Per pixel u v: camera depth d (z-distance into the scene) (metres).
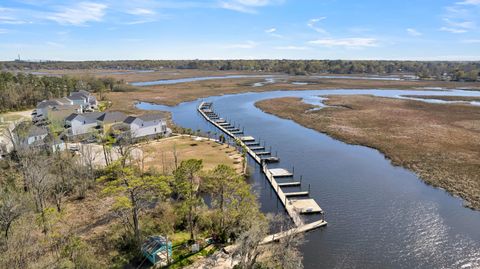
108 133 68.56
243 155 56.03
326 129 83.88
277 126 89.19
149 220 34.41
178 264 28.98
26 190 40.56
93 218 36.56
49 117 73.44
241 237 27.58
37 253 28.02
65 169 46.53
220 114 105.88
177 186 36.47
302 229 36.41
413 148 67.06
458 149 65.69
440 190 48.22
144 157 55.44
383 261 32.12
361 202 44.47
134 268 28.14
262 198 46.41
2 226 28.06
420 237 36.19
